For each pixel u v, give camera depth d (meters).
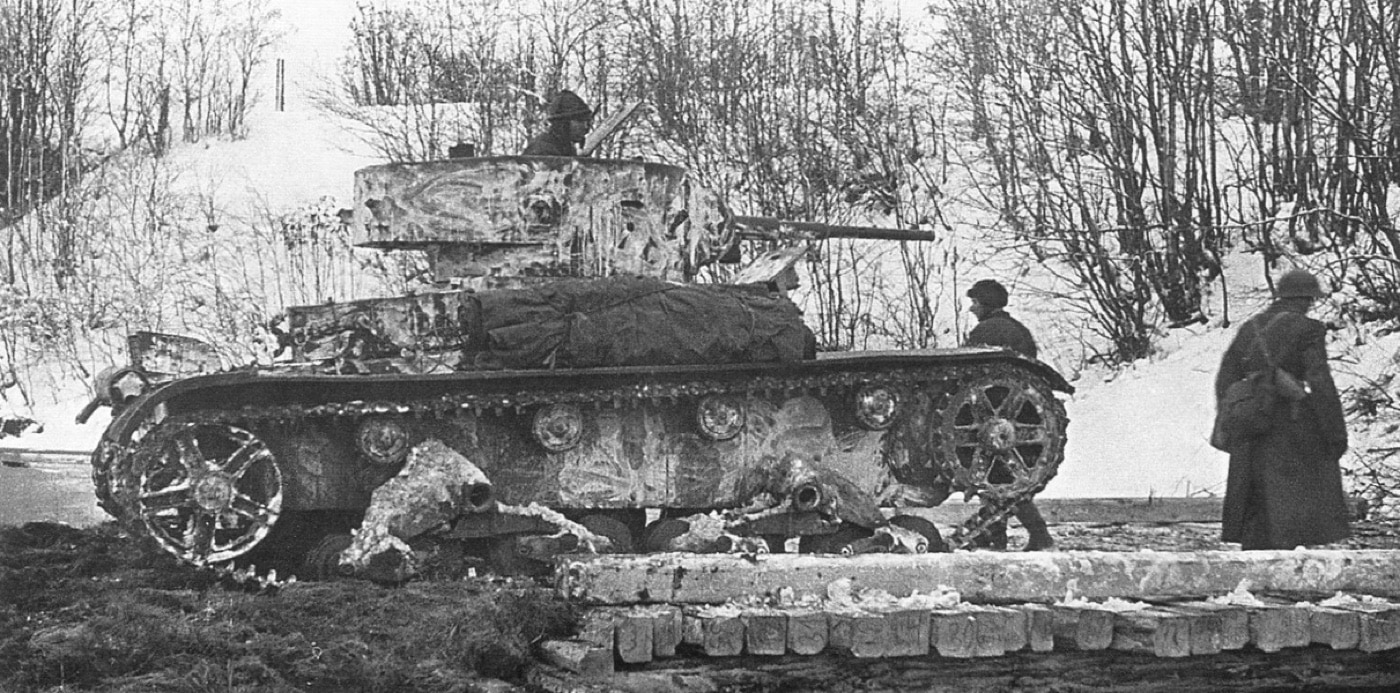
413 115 27.89
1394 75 18.08
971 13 24.66
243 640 8.26
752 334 11.59
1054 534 13.57
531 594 7.87
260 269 25.11
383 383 10.95
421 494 10.89
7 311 25.28
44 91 30.14
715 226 13.27
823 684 7.38
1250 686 7.90
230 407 10.77
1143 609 7.62
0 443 22.03
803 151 25.02
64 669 7.54
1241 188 22.09
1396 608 7.79
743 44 26.28
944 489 12.65
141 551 11.06
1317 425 10.15
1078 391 20.53
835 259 24.36
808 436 12.29
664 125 26.00
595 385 11.50
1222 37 21.36
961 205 24.77
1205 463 17.30
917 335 22.62
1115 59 23.78
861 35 27.12
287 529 11.65
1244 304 20.50
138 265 25.88
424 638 8.16
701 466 12.06
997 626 7.34
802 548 11.87
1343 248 20.08
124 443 10.18
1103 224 22.19
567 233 12.34
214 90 33.38
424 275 22.84
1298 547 8.98
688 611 7.43
